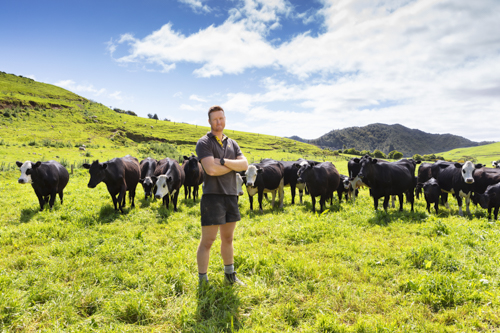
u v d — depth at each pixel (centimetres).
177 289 423
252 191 1088
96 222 826
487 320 341
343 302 387
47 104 9412
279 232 702
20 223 844
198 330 325
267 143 11381
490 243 598
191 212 998
